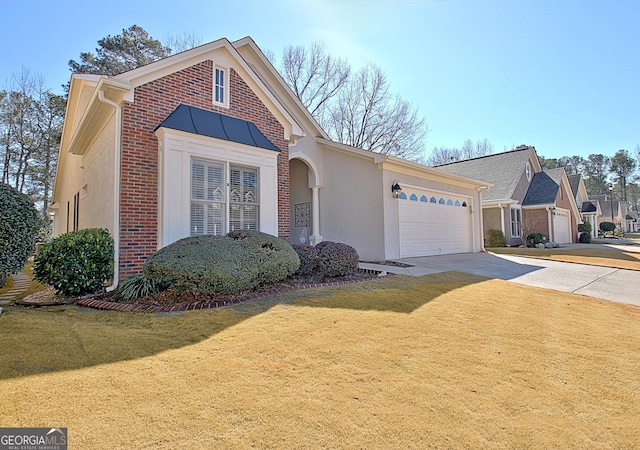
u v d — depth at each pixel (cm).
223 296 595
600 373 326
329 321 469
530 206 2316
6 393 265
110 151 801
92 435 219
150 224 739
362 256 1241
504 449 215
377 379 305
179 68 817
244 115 935
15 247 589
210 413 247
